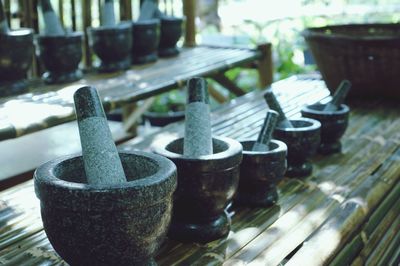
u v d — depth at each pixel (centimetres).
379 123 217
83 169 106
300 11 493
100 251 90
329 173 163
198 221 118
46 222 91
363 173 164
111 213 87
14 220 129
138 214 89
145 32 272
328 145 180
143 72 259
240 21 491
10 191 147
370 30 277
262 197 137
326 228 127
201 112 116
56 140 262
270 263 111
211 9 512
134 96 215
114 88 227
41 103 203
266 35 486
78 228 88
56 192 87
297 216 133
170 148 123
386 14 468
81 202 86
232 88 307
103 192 85
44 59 238
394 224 163
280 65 431
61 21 286
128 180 108
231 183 114
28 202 140
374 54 231
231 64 278
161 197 91
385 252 149
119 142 280
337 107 177
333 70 245
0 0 210
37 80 249
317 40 241
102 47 256
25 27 274
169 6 341
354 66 238
